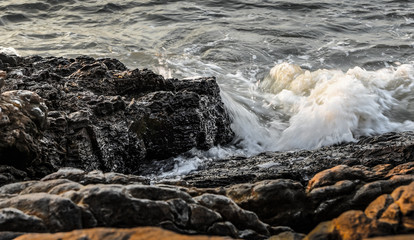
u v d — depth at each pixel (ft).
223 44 48.34
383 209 14.88
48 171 20.57
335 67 44.11
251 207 16.67
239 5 61.98
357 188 16.80
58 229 13.38
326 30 53.26
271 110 35.17
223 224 14.69
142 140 24.89
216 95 29.48
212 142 27.94
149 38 50.29
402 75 38.24
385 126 31.96
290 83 38.58
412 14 58.80
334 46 48.49
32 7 60.39
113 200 14.10
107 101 24.06
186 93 26.58
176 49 47.16
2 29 53.36
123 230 12.25
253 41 49.34
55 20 56.75
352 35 51.93
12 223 13.23
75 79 26.53
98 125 23.13
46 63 28.99
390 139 26.17
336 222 14.49
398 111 33.99
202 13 58.65
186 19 56.49
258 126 32.42
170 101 26.09
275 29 52.85
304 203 16.63
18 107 19.85
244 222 15.39
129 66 42.57
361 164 21.08
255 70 43.01
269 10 60.34
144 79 27.35
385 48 47.75
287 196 16.62
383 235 13.67
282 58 45.78
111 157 23.40
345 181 16.99
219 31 51.96
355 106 32.37
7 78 24.31
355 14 59.00
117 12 59.36
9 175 18.79
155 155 25.72
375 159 21.29
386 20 56.95
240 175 20.18
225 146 30.07
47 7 60.64
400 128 31.94
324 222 14.98
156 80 27.50
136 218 13.98
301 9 60.85
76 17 57.62
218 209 15.37
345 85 34.40
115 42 48.96
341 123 31.32
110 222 13.85
